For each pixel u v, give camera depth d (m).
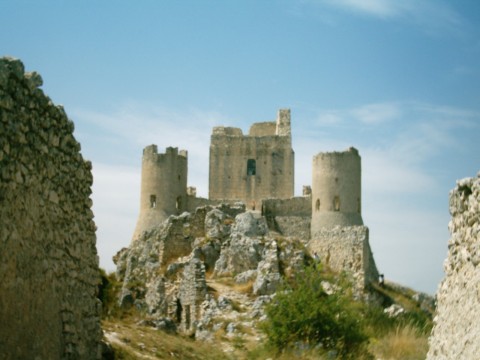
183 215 61.84
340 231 56.66
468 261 17.02
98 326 20.38
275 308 34.38
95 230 20.42
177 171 83.19
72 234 18.56
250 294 50.12
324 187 78.56
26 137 15.54
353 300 47.31
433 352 18.98
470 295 16.41
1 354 14.41
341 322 34.00
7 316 14.70
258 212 80.00
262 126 97.06
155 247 60.03
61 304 17.66
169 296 50.78
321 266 38.00
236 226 60.09
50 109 16.92
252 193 90.62
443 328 18.38
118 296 54.56
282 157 90.88
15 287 15.05
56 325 17.33
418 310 52.56
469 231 17.09
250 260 56.16
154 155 82.75
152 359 25.52
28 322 15.70
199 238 60.22
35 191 16.08
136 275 57.69
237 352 34.06
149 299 51.34
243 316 45.19
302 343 32.94
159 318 43.88
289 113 93.56
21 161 15.28
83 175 19.47
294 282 52.19
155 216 81.56
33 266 15.96
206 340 39.84
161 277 52.75
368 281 54.50
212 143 91.75
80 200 19.23
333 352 32.22
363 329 35.09
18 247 15.18
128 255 61.53
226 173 91.12
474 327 15.66
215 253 58.34
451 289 18.11
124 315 50.75
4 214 14.49
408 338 35.22
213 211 61.91
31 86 15.70
